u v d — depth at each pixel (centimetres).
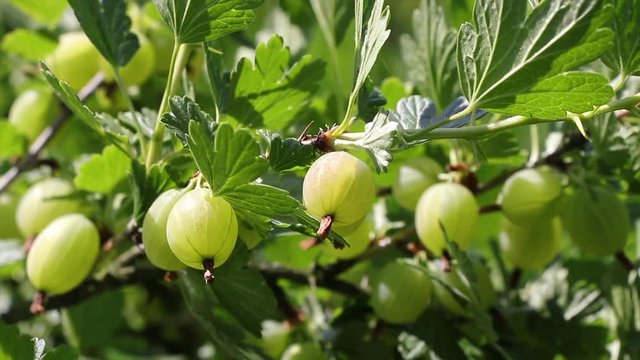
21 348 41
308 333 48
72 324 54
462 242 43
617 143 44
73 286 43
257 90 41
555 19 37
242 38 53
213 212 36
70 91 40
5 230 51
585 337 48
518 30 37
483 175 49
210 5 39
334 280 47
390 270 45
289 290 51
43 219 47
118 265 45
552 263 51
